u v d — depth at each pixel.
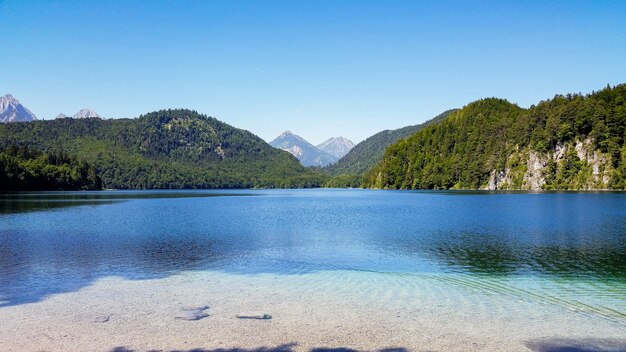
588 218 57.78
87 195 156.75
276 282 23.86
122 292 21.55
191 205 98.62
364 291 21.86
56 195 150.88
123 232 45.66
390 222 55.94
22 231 46.38
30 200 111.25
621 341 15.10
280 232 45.78
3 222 55.38
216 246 36.41
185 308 18.70
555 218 58.28
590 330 16.20
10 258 30.67
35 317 17.36
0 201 105.44
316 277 25.09
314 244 37.56
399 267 27.80
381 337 15.34
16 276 25.08
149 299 20.22
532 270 26.80
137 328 16.11
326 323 16.81
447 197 130.50
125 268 27.45
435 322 17.02
